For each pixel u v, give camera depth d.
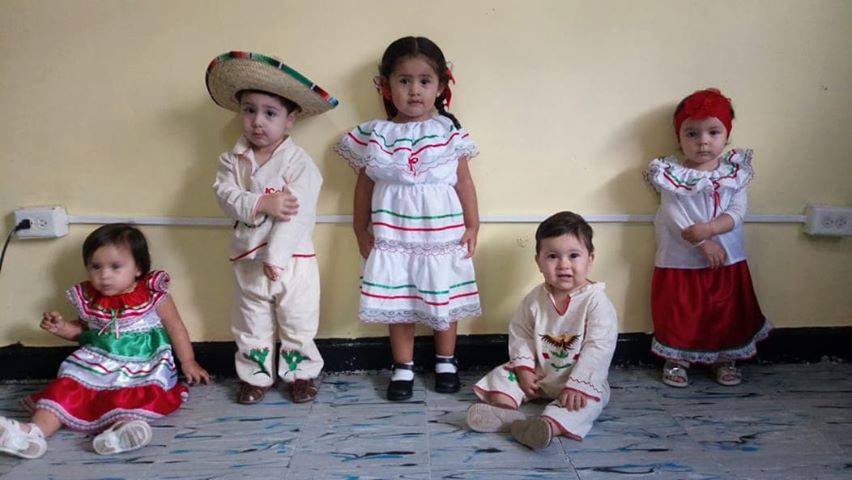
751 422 1.46
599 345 1.45
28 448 1.31
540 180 1.68
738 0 1.60
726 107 1.54
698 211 1.60
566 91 1.63
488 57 1.60
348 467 1.28
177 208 1.66
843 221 1.70
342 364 1.75
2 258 1.66
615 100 1.64
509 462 1.30
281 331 1.58
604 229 1.72
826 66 1.65
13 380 1.71
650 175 1.64
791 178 1.71
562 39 1.60
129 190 1.65
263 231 1.49
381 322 1.54
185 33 1.56
